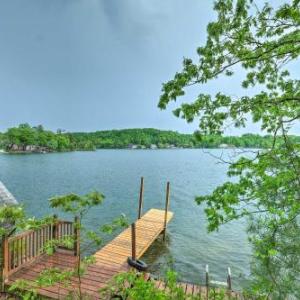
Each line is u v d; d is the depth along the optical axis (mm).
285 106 3420
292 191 2838
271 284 3072
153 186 33938
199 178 41625
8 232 6000
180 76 3189
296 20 2643
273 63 3434
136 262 9039
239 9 2926
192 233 15898
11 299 5262
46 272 3906
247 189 3127
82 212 3633
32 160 70125
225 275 10523
